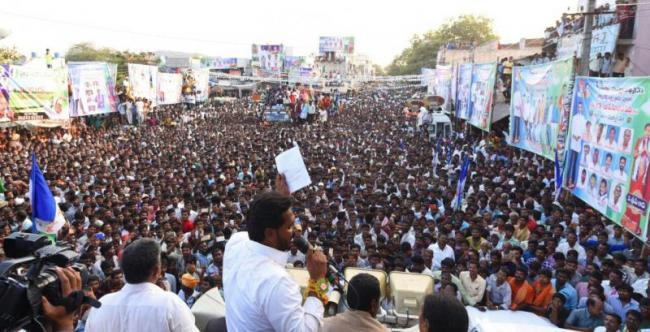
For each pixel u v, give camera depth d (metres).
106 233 8.88
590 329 6.43
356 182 13.77
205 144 22.27
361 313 2.49
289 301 2.07
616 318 5.74
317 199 12.16
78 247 8.80
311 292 2.38
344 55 99.56
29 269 1.76
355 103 53.34
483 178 13.95
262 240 2.24
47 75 20.11
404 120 35.38
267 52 78.25
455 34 75.12
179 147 20.66
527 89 14.95
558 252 7.54
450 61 49.06
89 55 58.34
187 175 14.57
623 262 7.44
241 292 2.14
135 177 14.52
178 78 37.91
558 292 6.66
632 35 15.67
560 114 11.98
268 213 2.19
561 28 22.58
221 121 34.84
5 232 8.64
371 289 2.51
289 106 35.34
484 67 20.58
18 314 1.63
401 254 8.16
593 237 8.70
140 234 8.87
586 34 11.06
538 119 13.84
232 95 64.06
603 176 9.34
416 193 12.13
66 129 22.64
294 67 77.25
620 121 8.69
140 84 30.33
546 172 14.25
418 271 7.17
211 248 8.39
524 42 36.34
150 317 2.39
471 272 6.82
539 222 10.40
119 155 17.88
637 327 5.68
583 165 10.40
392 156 18.77
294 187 3.06
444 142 22.14
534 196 11.59
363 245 8.97
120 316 2.41
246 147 20.92
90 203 10.80
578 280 7.22
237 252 2.31
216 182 13.35
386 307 3.88
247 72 74.31
